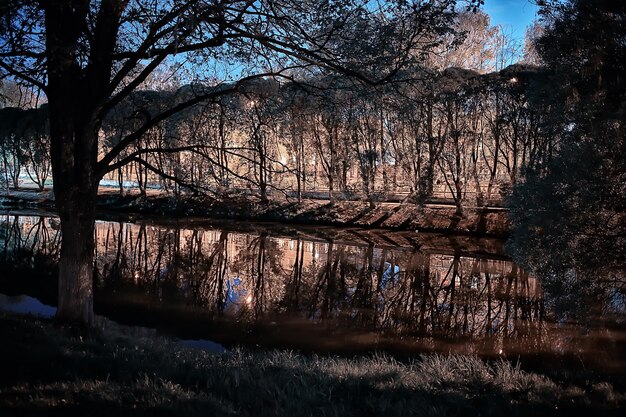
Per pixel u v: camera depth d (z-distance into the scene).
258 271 24.17
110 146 19.61
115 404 4.64
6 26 8.09
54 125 9.65
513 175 35.91
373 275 23.97
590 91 11.66
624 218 11.29
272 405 5.32
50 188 54.72
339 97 11.03
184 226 38.09
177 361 7.23
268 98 11.43
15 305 15.43
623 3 10.71
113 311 16.08
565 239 11.67
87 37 9.99
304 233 35.91
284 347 13.34
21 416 4.14
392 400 6.02
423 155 39.69
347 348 13.59
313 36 9.68
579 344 14.06
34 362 5.93
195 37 9.50
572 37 12.05
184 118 14.57
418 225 37.03
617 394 7.03
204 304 17.70
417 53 9.52
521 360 12.63
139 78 9.77
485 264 26.59
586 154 10.85
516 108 35.59
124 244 30.34
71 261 10.13
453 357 9.60
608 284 11.98
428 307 18.53
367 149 41.75
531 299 19.83
